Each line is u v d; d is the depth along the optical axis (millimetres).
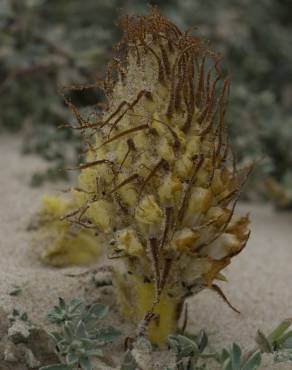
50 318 529
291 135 960
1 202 801
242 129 939
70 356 502
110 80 529
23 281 591
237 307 623
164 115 500
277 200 914
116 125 505
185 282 516
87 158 527
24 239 698
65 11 1167
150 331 532
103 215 508
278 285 675
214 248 513
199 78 509
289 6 1437
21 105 1091
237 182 521
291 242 795
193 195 498
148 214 493
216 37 1194
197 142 499
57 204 660
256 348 536
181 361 520
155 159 496
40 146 930
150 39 506
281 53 1300
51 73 1062
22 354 519
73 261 657
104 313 533
